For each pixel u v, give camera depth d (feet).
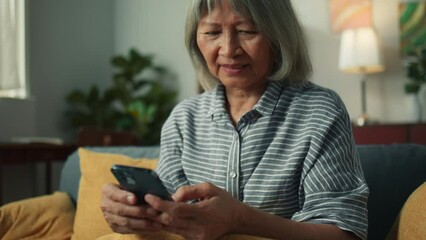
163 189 2.39
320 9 11.99
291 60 3.31
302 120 3.23
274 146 3.20
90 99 13.69
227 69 3.30
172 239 2.62
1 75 11.25
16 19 11.82
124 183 2.45
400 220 3.14
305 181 3.03
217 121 3.47
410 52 10.88
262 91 3.46
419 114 10.75
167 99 13.83
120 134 10.50
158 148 5.65
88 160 5.33
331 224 2.76
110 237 2.72
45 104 13.07
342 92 11.93
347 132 3.12
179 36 14.32
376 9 11.60
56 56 13.46
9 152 9.09
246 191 3.22
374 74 11.69
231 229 2.57
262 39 3.21
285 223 2.65
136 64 13.88
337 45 11.85
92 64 14.64
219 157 3.37
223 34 3.24
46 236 5.04
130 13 15.16
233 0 3.10
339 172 2.96
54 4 13.38
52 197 5.49
